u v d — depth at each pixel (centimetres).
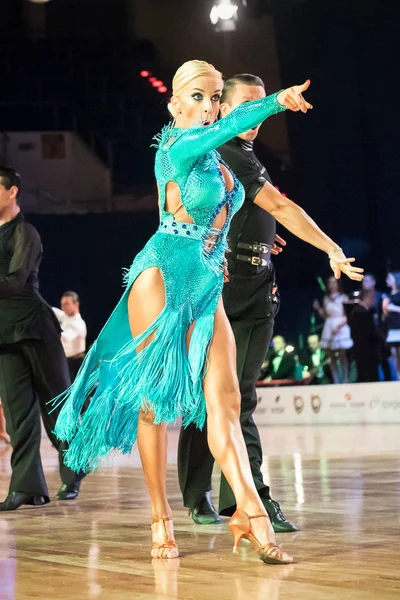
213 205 459
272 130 2742
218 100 483
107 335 475
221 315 462
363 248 2738
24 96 2809
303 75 2694
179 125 480
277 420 2056
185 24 2762
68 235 2862
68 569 432
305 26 2667
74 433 474
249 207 559
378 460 975
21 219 734
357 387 1939
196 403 454
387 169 2692
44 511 674
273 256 2788
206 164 455
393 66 2638
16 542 524
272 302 567
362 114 2688
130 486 824
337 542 476
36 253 734
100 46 2809
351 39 2652
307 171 2744
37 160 2817
